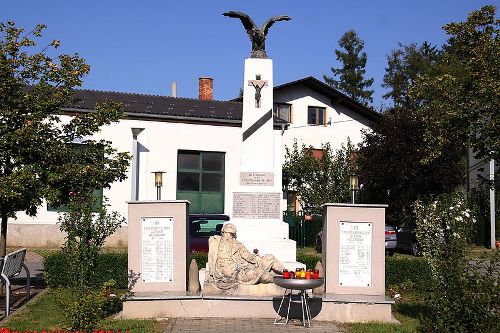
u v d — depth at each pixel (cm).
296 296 1129
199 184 2781
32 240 2509
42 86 1385
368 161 2961
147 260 1203
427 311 1202
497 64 1667
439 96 1798
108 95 2927
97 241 1229
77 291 1079
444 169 2803
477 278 874
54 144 1368
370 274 1198
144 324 1059
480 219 3259
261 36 1439
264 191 1359
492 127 1638
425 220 1134
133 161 2591
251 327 1050
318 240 2773
